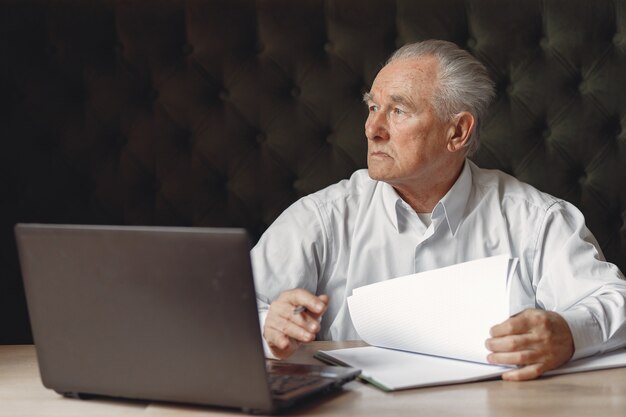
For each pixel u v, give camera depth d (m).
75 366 1.16
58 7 2.40
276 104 2.39
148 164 2.39
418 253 1.86
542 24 2.42
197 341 1.08
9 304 2.38
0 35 2.39
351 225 1.90
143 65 2.39
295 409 1.12
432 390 1.21
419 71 1.77
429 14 2.40
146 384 1.12
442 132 1.78
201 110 2.39
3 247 2.38
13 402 1.19
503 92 2.42
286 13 2.40
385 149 1.78
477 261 1.35
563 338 1.33
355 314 1.43
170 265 1.06
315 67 2.39
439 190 1.85
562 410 1.11
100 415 1.12
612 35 2.41
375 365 1.32
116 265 1.09
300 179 2.40
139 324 1.10
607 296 1.50
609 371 1.33
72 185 2.39
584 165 2.40
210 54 2.39
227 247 1.03
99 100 2.39
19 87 2.39
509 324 1.29
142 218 2.39
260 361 1.05
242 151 2.39
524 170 2.39
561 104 2.40
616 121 2.41
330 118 2.39
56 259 1.12
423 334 1.36
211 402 1.10
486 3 2.41
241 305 1.04
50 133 2.40
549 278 1.78
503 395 1.18
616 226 2.41
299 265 1.85
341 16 2.40
